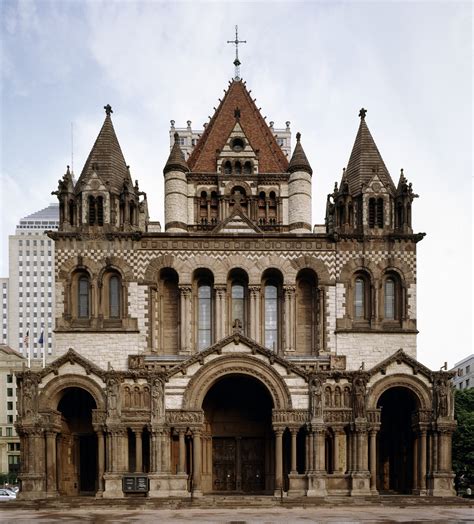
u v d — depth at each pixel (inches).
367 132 2610.7
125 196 2425.0
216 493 2202.3
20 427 2041.1
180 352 2368.4
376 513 1696.6
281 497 1936.5
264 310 2439.7
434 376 2133.4
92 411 2071.9
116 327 2342.5
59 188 2420.0
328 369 2299.5
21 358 6643.7
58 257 2372.0
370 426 2090.3
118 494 2001.7
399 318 2386.8
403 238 2415.1
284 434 2210.9
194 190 3129.9
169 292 2459.4
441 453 2097.7
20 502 1932.8
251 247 2422.5
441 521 1465.3
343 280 2391.7
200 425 2058.3
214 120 3353.8
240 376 2133.4
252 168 3147.1
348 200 2444.6
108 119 2605.8
